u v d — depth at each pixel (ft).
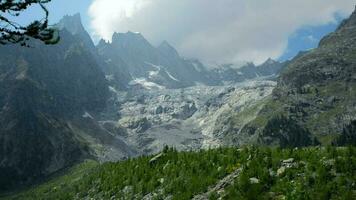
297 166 155.43
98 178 367.45
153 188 238.48
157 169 262.88
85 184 373.81
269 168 164.35
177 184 216.95
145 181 259.80
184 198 186.91
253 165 169.07
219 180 188.34
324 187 133.39
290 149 172.14
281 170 156.25
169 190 217.97
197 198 180.45
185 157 254.88
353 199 126.00
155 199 216.33
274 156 171.83
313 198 132.36
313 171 146.92
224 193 163.02
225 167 197.88
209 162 221.25
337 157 148.05
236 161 198.70
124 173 313.94
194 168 224.12
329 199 129.90
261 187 150.61
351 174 137.39
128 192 265.54
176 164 251.39
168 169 248.93
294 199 136.26
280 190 145.48
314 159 152.46
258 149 197.06
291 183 145.18
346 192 128.06
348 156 147.33
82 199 337.72
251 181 156.97
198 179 201.05
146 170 275.18
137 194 249.55
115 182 301.63
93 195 326.85
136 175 280.10
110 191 294.66
